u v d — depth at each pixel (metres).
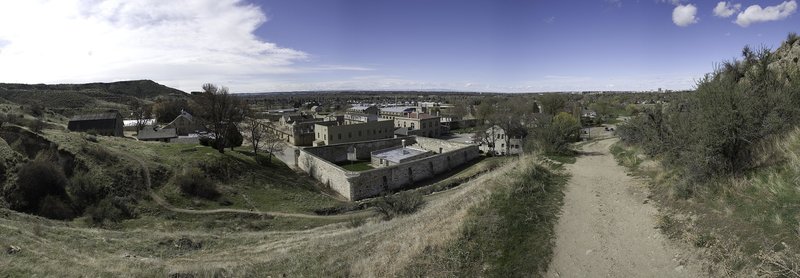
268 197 32.28
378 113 106.31
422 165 42.19
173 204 28.05
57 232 17.67
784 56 18.22
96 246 16.06
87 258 13.73
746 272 6.60
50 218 23.34
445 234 10.40
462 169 46.09
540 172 16.22
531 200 12.55
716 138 10.67
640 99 130.75
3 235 14.70
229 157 37.50
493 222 10.56
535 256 8.86
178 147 39.06
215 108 43.91
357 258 11.25
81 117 63.62
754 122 10.45
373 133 69.06
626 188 13.99
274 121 98.25
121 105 125.12
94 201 26.38
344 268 10.65
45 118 72.75
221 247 17.73
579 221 10.78
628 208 11.56
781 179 8.95
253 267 12.23
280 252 14.53
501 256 9.03
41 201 24.48
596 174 17.11
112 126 62.00
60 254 13.62
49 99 112.88
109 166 30.00
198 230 23.70
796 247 6.57
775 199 8.30
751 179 9.80
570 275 8.05
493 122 62.16
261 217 27.94
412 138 60.97
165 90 172.12
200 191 30.30
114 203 26.00
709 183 10.57
